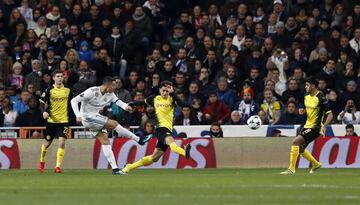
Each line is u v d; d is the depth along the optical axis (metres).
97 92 58.41
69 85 78.56
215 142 71.56
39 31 86.94
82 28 86.19
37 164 72.25
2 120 75.44
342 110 77.31
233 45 81.94
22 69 81.94
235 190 41.69
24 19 87.25
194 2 92.44
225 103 76.00
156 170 67.25
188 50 82.62
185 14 86.31
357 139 70.75
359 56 82.50
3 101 75.56
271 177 53.75
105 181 49.56
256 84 78.69
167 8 91.06
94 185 45.81
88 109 58.88
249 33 84.81
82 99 58.53
